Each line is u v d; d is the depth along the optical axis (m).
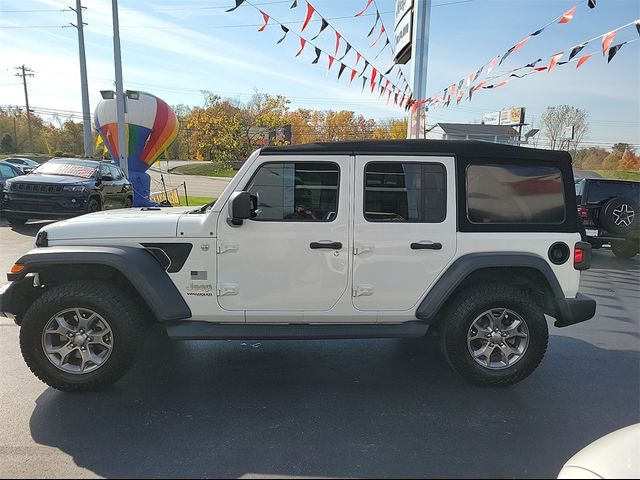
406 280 3.78
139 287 3.51
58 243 3.65
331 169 3.74
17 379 3.87
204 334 3.64
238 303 3.72
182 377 3.98
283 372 4.11
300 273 3.72
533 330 3.75
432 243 3.76
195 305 3.70
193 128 53.41
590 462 2.10
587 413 3.43
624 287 7.97
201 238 3.66
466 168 3.81
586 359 4.54
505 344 3.79
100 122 19.02
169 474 2.64
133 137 18.83
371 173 3.76
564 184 3.92
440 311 3.92
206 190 33.62
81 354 3.56
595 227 10.76
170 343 4.82
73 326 3.59
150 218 3.79
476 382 3.82
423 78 10.34
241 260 3.69
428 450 2.91
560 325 3.98
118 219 3.78
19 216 11.23
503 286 3.81
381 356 4.53
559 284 3.86
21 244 9.73
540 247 3.85
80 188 11.19
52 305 3.48
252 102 55.62
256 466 2.72
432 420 3.29
